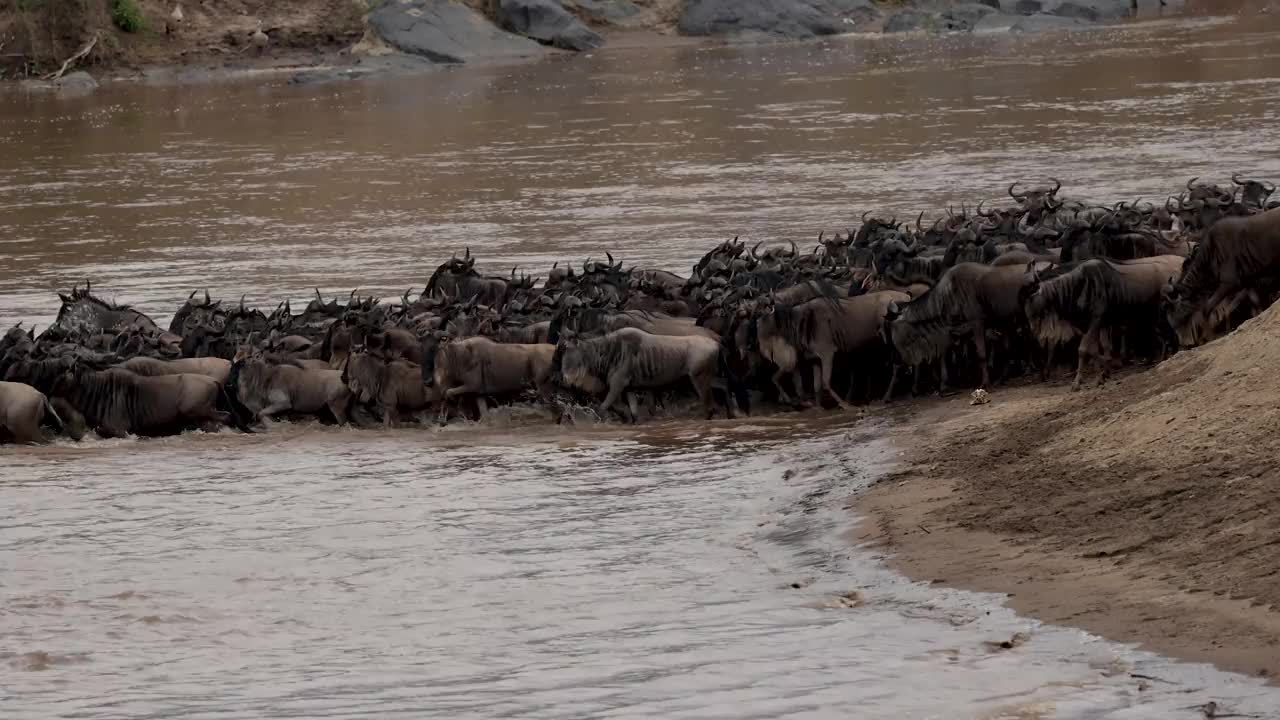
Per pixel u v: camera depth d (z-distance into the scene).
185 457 79.00
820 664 44.22
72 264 140.50
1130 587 46.28
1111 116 199.50
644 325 85.06
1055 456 58.75
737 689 42.72
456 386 83.94
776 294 85.69
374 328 85.56
